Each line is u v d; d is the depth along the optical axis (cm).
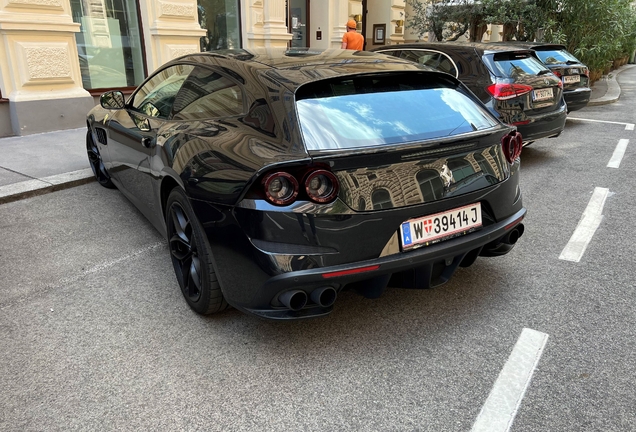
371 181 228
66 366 242
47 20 697
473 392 225
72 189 512
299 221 218
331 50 334
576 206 474
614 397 221
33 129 711
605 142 759
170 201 291
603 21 1221
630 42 1623
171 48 871
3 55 684
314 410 214
